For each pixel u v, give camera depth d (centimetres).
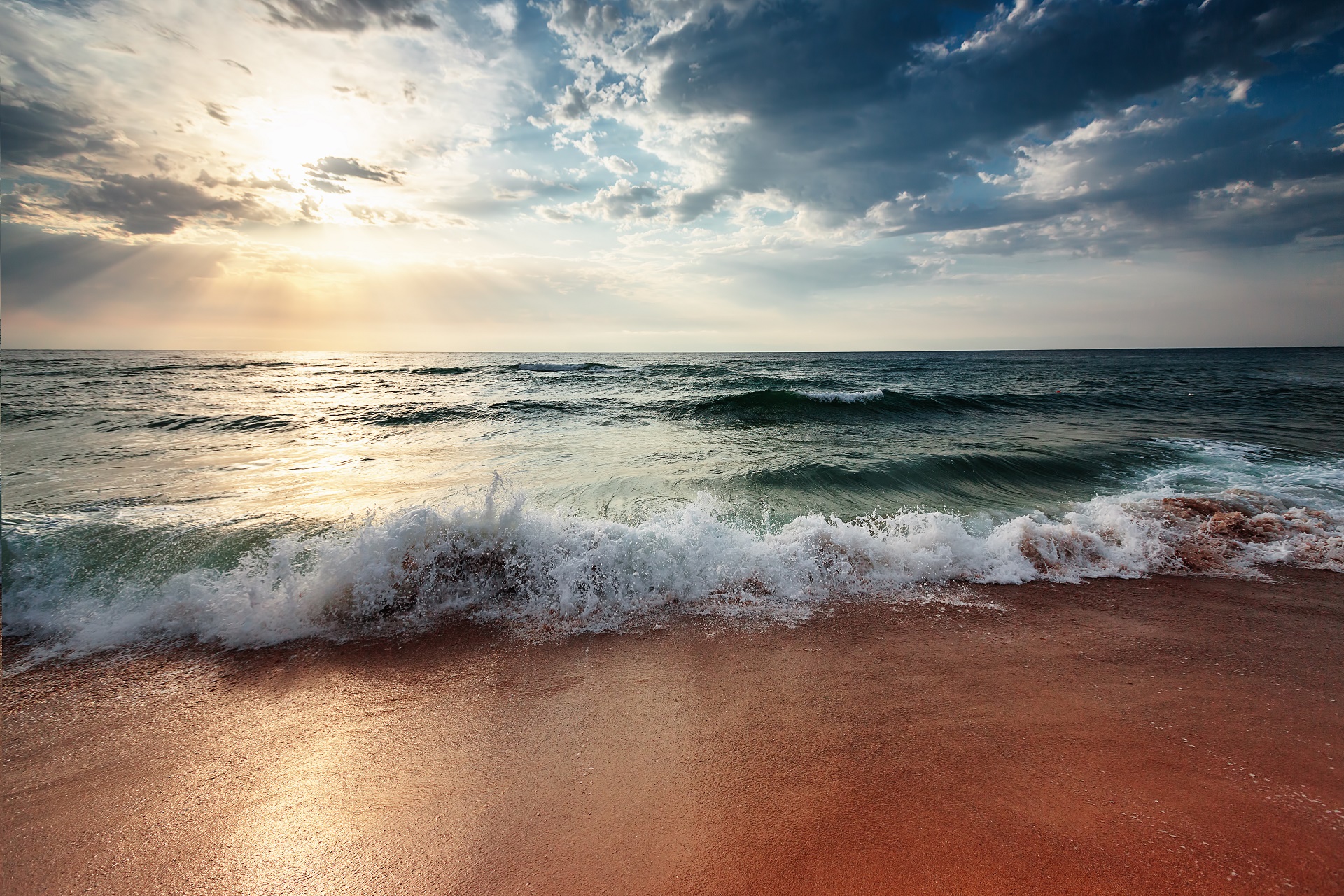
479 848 180
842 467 731
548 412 1352
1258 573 414
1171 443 897
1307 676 276
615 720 248
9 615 340
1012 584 400
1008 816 187
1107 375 2856
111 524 457
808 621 345
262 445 912
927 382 2294
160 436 1005
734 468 732
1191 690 264
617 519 520
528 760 223
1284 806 189
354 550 374
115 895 168
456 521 406
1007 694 263
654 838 181
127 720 255
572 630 336
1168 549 448
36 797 207
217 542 437
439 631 335
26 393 1673
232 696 274
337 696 272
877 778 207
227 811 200
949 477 702
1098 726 237
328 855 179
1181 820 183
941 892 159
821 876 166
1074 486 672
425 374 2644
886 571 411
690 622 344
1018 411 1371
